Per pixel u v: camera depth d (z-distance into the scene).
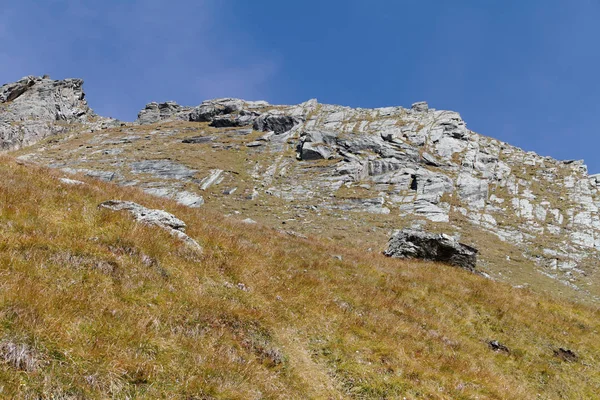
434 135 89.06
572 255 45.72
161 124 118.19
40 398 4.82
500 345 13.30
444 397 8.57
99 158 76.44
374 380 8.48
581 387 11.79
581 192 70.94
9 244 8.04
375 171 71.50
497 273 34.34
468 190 64.75
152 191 54.50
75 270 8.05
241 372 6.98
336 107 113.56
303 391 7.46
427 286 17.12
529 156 89.62
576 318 17.25
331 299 12.31
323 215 51.41
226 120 110.06
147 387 5.74
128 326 6.83
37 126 110.12
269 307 10.16
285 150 84.25
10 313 5.75
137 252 9.92
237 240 14.63
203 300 8.85
